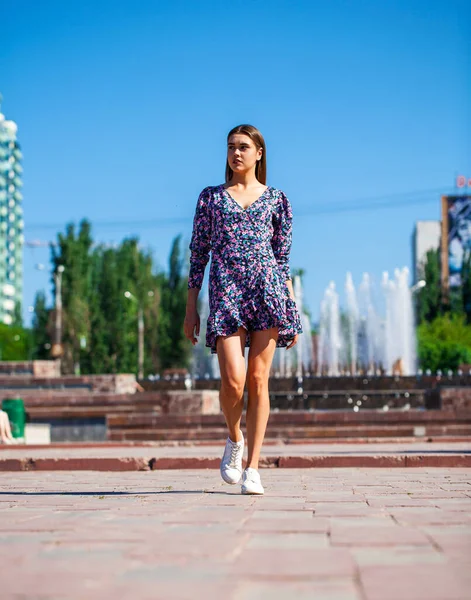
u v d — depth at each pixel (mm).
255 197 6035
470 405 25172
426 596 2510
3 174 152875
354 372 46312
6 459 11359
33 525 4219
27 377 33344
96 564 3072
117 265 66500
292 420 23625
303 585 2670
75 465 11203
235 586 2652
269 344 5840
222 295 5781
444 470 9961
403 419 23219
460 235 100375
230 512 4680
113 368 64062
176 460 11039
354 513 4574
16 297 159375
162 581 2742
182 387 35594
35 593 2570
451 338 82875
